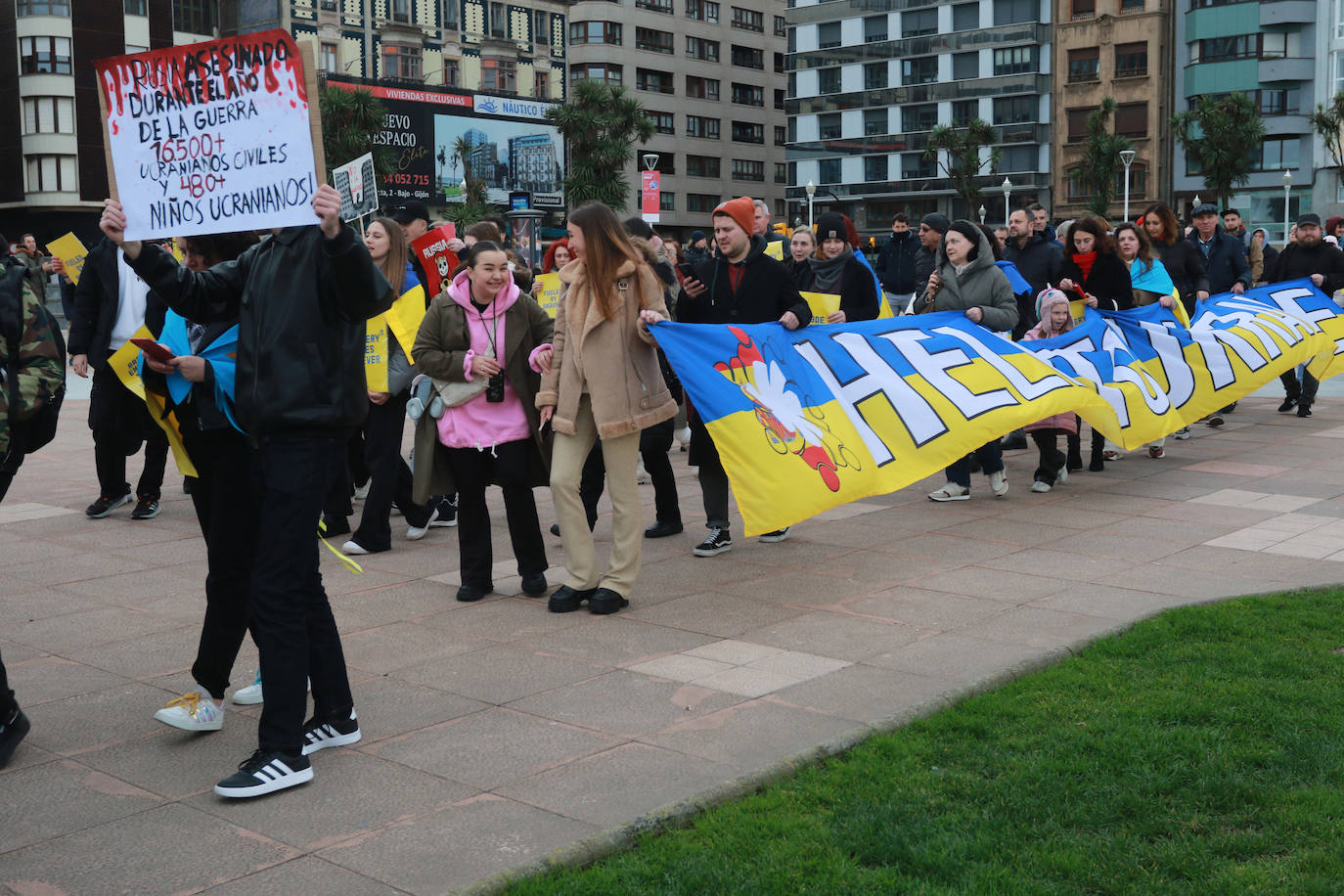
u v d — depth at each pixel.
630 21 87.81
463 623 5.89
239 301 4.22
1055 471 9.24
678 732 4.34
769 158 98.31
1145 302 11.02
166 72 3.93
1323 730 4.16
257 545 4.15
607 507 9.04
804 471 6.64
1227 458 10.70
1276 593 6.03
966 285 8.62
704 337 6.51
